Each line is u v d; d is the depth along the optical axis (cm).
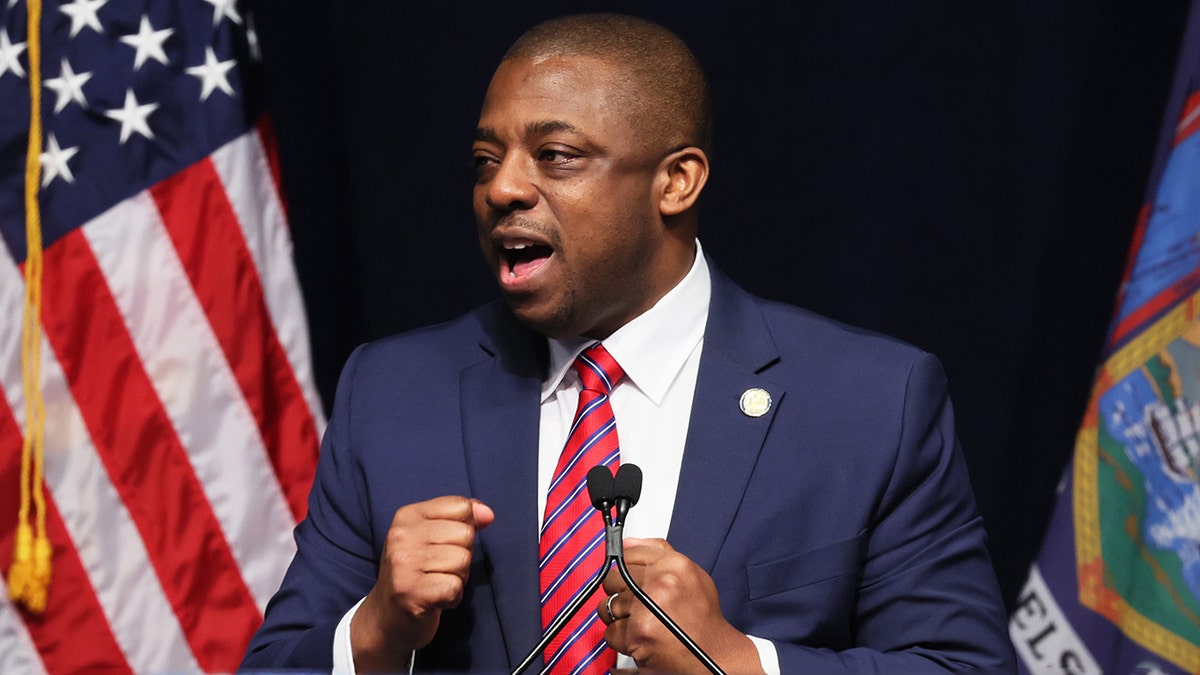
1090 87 1154
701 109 726
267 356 1040
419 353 770
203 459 1017
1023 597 980
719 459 686
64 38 1030
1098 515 960
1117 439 959
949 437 720
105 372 1010
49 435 1000
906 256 1173
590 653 649
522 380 730
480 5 1225
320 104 1214
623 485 564
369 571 717
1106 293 1140
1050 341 1147
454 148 1218
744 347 723
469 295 1211
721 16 1205
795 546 671
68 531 997
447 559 616
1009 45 1167
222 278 1028
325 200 1207
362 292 1211
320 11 1223
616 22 721
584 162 683
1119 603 948
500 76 705
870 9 1188
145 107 1030
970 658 664
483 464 705
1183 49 996
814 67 1193
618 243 690
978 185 1166
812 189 1188
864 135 1184
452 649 679
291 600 711
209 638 1005
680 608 597
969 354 1159
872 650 653
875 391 707
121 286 1016
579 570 662
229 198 1036
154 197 1026
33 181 1009
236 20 1056
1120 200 1144
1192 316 948
